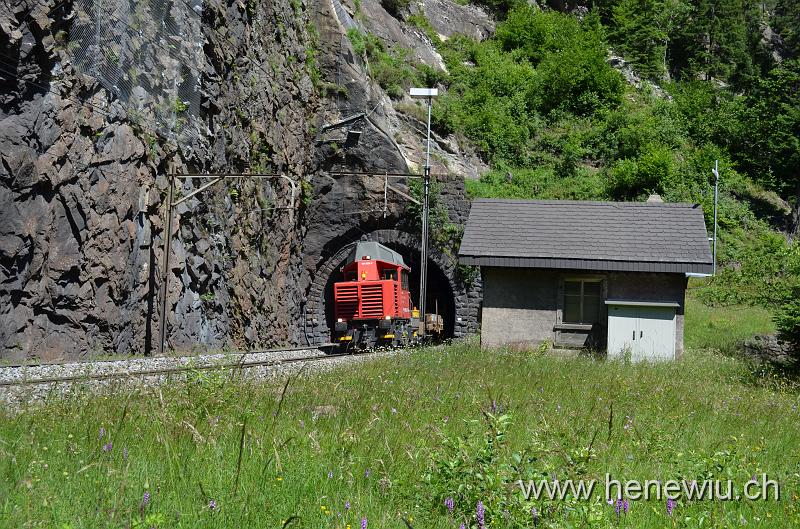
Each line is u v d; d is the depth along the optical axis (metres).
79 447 6.83
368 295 30.84
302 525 5.57
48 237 18.14
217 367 11.66
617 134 51.34
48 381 11.77
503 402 10.94
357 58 41.31
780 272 38.81
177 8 24.25
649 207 26.08
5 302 16.95
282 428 8.23
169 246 21.91
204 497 5.68
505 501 5.95
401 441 8.06
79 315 18.97
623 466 8.23
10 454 6.15
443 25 59.09
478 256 24.06
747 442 10.36
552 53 59.06
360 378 13.77
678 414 11.77
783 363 22.31
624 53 66.19
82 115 19.33
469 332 37.50
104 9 20.36
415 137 44.53
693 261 23.50
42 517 5.13
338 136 38.25
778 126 56.03
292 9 36.38
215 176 22.97
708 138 56.12
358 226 38.12
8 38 16.73
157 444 7.14
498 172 47.62
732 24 74.31
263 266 30.88
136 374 13.18
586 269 23.70
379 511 6.08
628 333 23.52
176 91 23.95
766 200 52.22
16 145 17.11
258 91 30.80
